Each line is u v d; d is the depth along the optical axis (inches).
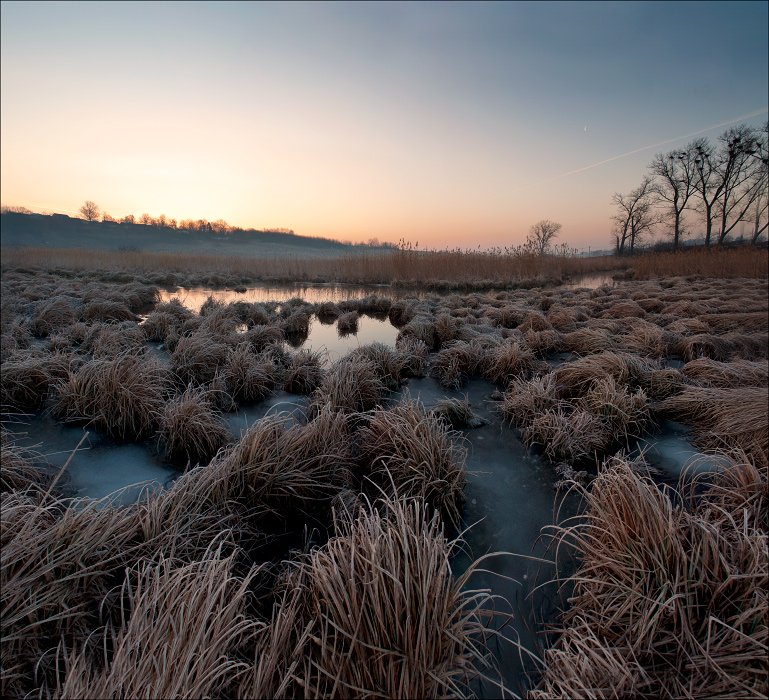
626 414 183.0
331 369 246.7
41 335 363.9
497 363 270.8
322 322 490.3
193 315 414.3
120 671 69.9
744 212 1531.7
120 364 193.3
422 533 95.1
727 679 72.2
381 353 268.5
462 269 911.7
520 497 148.6
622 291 652.1
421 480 139.5
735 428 167.0
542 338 330.3
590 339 318.0
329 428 160.1
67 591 87.2
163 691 66.8
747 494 117.0
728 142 1470.2
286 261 1133.7
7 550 84.8
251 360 256.4
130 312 434.0
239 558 113.4
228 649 80.0
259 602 99.3
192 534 109.9
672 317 430.3
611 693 74.7
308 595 91.3
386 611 76.7
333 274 991.0
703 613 84.0
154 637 74.6
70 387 191.3
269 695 71.8
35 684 77.7
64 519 94.9
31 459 148.9
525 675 88.0
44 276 815.7
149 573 92.4
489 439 190.4
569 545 123.8
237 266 1072.8
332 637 79.4
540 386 212.8
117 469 158.4
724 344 310.7
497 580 112.6
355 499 133.8
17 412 193.0
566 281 1004.6
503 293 668.1
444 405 208.5
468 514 139.2
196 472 138.1
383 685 73.2
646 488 104.8
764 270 842.8
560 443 172.2
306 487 136.7
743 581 83.8
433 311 515.2
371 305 577.3
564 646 87.4
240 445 136.9
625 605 86.5
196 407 174.9
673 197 1726.1
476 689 85.0
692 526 93.4
